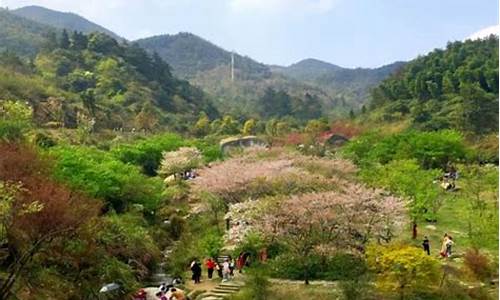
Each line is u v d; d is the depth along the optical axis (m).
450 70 125.81
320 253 33.75
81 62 151.62
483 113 97.31
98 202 32.28
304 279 32.78
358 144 77.56
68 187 31.56
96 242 33.16
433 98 119.44
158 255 40.78
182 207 53.66
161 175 70.94
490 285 30.88
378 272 29.92
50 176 32.25
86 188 39.00
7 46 198.12
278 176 44.84
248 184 45.19
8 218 25.48
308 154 76.31
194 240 44.28
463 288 29.66
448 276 31.30
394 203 37.00
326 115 188.38
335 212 35.12
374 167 58.19
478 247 34.62
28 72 130.25
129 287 32.62
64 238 29.66
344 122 123.50
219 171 48.34
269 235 35.97
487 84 113.81
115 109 122.38
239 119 159.62
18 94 102.81
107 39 166.50
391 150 69.56
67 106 106.25
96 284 31.02
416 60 144.62
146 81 155.00
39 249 28.14
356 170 55.53
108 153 67.88
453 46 142.38
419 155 68.00
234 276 35.25
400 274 28.52
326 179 45.22
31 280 28.06
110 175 43.50
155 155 74.56
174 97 155.25
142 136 101.12
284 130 120.62
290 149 75.06
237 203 41.59
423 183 46.53
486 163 72.69
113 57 158.25
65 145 58.88
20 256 28.08
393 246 31.78
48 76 131.62
